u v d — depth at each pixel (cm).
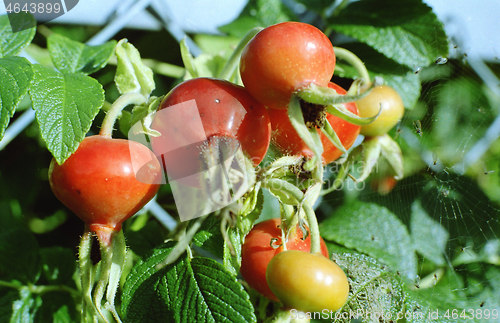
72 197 20
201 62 25
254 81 20
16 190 27
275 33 20
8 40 23
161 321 21
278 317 22
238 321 20
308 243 22
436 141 29
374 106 25
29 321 24
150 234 25
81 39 29
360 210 28
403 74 27
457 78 28
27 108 27
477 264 29
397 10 27
